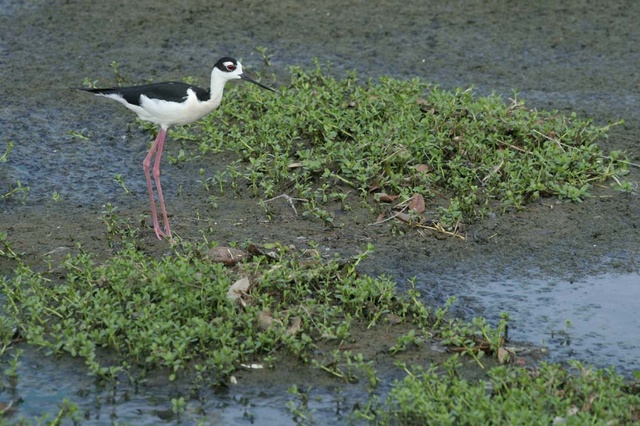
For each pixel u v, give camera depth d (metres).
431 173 13.16
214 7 19.75
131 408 8.88
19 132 14.77
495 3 20.05
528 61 17.78
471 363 9.53
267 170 13.36
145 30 18.73
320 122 13.97
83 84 16.44
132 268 10.46
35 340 9.54
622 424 8.45
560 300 10.77
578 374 9.30
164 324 9.48
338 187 13.05
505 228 12.23
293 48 18.09
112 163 14.03
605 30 19.00
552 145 13.68
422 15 19.58
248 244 11.16
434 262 11.48
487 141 13.80
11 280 10.64
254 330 9.75
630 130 15.05
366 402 8.96
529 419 8.26
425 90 16.33
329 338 9.78
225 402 8.97
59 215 12.55
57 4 19.73
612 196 13.06
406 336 9.61
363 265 11.32
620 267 11.49
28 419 8.55
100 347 9.69
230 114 15.05
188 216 12.52
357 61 17.62
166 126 12.39
